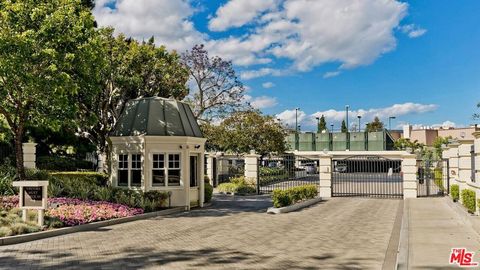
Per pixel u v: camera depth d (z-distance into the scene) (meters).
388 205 21.67
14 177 18.88
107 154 22.36
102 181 22.38
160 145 19.31
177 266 8.89
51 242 11.51
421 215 16.64
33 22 16.16
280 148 40.28
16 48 15.05
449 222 14.58
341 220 16.06
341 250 10.56
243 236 12.55
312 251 10.44
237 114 39.19
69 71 17.11
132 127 19.72
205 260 9.45
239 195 28.17
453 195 20.48
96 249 10.59
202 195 20.81
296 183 36.03
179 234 12.88
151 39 24.25
